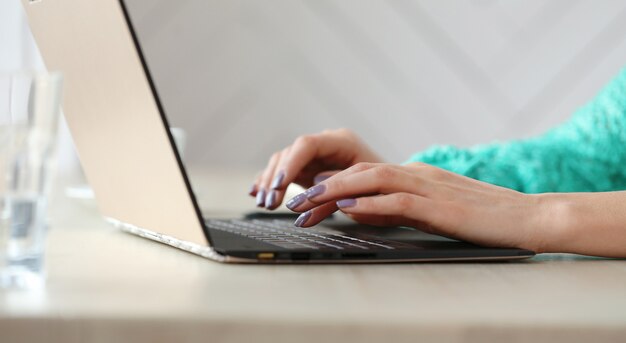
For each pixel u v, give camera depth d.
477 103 2.61
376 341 0.34
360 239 0.64
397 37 2.61
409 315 0.36
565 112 2.59
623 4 2.55
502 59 2.59
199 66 2.58
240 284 0.45
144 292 0.41
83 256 0.55
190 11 2.57
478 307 0.39
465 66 2.61
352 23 2.61
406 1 2.60
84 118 0.67
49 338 0.34
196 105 2.59
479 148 1.03
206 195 1.25
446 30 2.60
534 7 2.57
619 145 1.05
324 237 0.65
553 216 0.62
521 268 0.55
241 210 0.99
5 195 0.41
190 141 2.60
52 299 0.38
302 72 2.62
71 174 1.78
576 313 0.38
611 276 0.52
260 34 2.59
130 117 0.56
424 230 0.66
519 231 0.61
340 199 0.63
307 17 2.60
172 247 0.61
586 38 2.57
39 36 0.68
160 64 2.57
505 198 0.64
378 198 0.61
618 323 0.36
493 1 2.58
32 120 0.41
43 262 0.42
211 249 0.52
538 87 2.59
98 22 0.55
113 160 0.64
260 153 2.62
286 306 0.38
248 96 2.61
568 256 0.63
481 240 0.61
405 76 2.62
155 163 0.55
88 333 0.34
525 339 0.35
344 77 2.62
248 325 0.34
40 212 0.42
